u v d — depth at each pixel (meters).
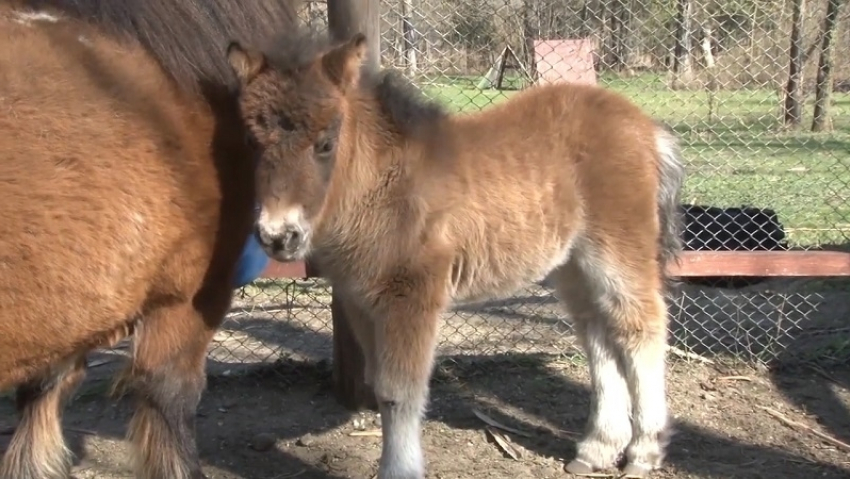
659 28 8.71
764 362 4.59
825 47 10.42
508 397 4.27
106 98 2.14
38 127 2.01
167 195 2.24
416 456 3.10
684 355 4.66
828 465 3.57
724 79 9.79
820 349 4.70
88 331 2.21
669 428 3.64
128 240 2.16
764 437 3.83
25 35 2.13
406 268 2.98
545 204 3.32
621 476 3.48
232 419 4.00
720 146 9.25
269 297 5.70
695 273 4.48
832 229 6.67
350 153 2.88
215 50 2.56
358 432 3.90
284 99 2.52
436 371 4.47
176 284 2.37
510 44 7.34
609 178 3.38
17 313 2.03
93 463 3.53
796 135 9.81
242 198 2.54
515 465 3.59
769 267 4.46
